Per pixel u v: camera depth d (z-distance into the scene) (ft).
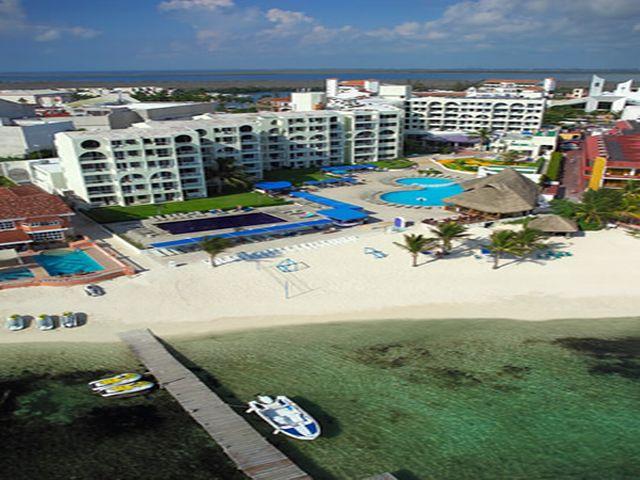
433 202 351.67
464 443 129.59
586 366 161.48
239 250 249.14
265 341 174.19
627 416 139.64
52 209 257.96
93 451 126.00
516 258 240.32
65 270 225.15
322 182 406.21
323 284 213.66
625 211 273.33
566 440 131.03
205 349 169.27
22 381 151.94
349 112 476.54
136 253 245.24
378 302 201.05
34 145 428.15
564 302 201.46
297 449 126.93
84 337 174.40
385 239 264.93
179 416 138.31
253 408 139.33
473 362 163.32
